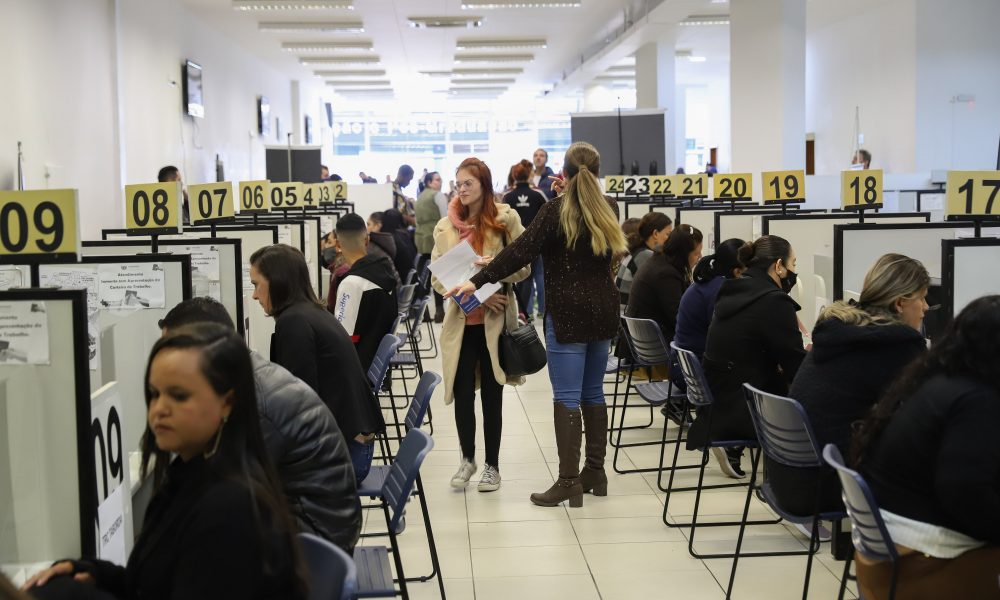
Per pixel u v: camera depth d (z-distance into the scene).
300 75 20.80
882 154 13.59
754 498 4.20
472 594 3.24
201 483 1.50
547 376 7.24
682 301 4.58
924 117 12.64
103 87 9.34
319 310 3.12
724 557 3.52
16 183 7.14
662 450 4.38
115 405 2.26
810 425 2.71
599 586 3.29
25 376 1.95
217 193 4.49
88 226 8.86
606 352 4.18
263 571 1.45
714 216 6.25
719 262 4.45
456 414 4.38
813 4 13.39
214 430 1.54
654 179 8.72
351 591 1.52
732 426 3.58
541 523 3.94
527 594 3.24
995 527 2.07
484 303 4.18
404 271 9.52
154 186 3.55
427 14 13.58
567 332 3.96
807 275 5.40
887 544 2.09
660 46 16.09
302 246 6.12
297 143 21.80
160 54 11.36
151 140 10.96
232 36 15.17
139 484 2.47
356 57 17.89
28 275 2.95
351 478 2.23
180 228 3.56
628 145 13.81
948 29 12.56
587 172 3.90
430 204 10.43
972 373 2.12
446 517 4.04
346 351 3.10
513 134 28.34
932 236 4.29
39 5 7.66
